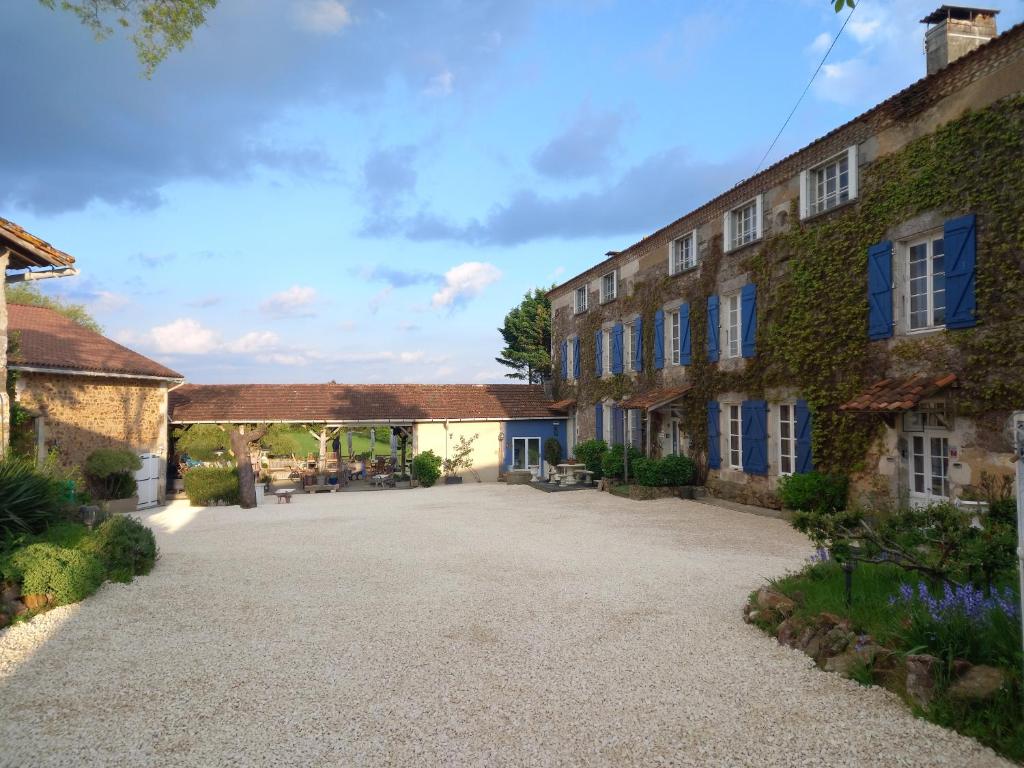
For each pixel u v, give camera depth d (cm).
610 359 2209
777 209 1393
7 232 984
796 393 1326
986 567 496
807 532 629
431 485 2273
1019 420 364
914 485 1073
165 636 589
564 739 394
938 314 1038
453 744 389
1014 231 902
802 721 408
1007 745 358
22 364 1449
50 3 779
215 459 2177
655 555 955
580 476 2100
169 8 816
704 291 1667
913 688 416
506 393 2716
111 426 1720
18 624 611
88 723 418
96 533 839
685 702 441
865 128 1161
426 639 579
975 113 959
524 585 773
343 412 2370
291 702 448
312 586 778
